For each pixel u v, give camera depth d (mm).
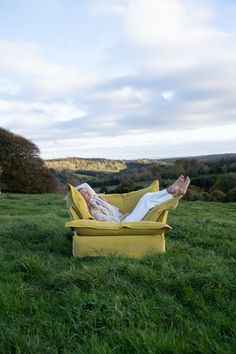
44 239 8148
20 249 7285
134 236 6754
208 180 31594
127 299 4363
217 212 18922
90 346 3498
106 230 6680
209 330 3740
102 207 7824
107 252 6641
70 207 7410
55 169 44594
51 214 12211
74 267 5547
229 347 3426
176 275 5199
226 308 4270
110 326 3838
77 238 6727
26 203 19234
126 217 7680
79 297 4430
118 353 3398
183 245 7523
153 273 5195
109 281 4887
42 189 43094
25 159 42750
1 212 14852
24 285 5141
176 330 3779
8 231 8633
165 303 4367
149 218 7160
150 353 3330
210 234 8773
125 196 8594
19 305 4398
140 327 3832
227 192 27938
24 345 3531
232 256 7133
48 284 5145
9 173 41625
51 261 6414
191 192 28734
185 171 33969
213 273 4953
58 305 4414
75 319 4043
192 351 3389
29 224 9273
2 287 4945
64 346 3582
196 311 4199
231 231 9406
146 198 7598
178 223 9609
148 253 6633
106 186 32906
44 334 3801
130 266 5402
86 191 7805
